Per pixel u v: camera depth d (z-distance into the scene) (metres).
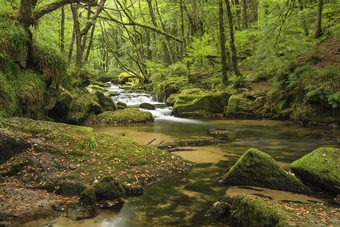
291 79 11.65
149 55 26.38
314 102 10.72
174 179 4.89
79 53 13.64
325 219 2.85
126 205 3.79
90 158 5.05
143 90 22.73
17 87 7.49
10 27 7.56
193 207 3.73
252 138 8.43
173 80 19.06
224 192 4.27
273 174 4.49
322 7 12.16
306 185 4.55
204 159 6.13
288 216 2.80
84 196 3.77
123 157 5.30
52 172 4.45
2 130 4.98
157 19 24.47
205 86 16.97
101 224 3.21
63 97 10.95
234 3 19.14
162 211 3.60
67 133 5.75
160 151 6.02
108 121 11.90
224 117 13.48
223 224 3.25
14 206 3.47
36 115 8.67
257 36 14.22
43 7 9.00
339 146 7.23
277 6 10.06
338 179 4.14
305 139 8.19
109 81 32.06
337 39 12.12
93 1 11.61
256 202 3.19
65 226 3.12
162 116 14.29
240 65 17.31
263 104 12.73
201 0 19.38
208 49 16.84
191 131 9.84
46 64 8.76
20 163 4.46
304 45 11.12
